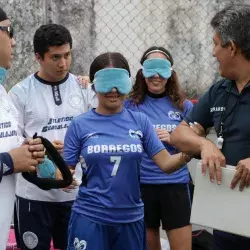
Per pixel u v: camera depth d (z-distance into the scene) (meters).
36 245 4.61
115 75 3.82
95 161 3.81
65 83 4.66
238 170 3.17
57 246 4.80
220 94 3.52
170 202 4.91
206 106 3.62
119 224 3.81
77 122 3.94
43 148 3.40
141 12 6.93
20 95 4.55
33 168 3.33
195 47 7.02
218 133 3.48
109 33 6.89
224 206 3.25
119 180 3.80
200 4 6.98
